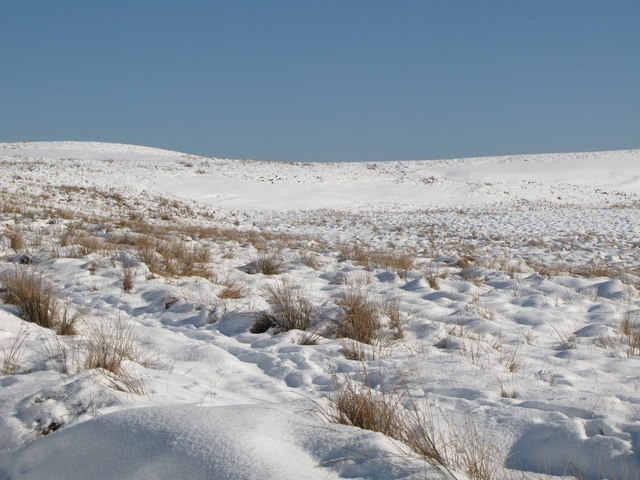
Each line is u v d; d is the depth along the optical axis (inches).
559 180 2407.7
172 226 789.2
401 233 948.0
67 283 329.4
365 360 212.8
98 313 262.5
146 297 306.2
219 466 101.4
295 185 1859.0
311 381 189.5
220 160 2546.8
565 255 641.0
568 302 340.2
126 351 194.2
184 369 193.6
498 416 149.6
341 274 397.7
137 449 110.8
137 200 1221.7
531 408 155.3
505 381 185.2
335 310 270.1
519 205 1755.7
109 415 125.2
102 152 2591.0
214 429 113.0
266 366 206.8
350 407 144.7
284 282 353.1
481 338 252.2
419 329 260.4
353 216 1369.3
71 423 135.8
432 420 147.5
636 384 186.1
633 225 1089.4
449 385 180.1
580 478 123.3
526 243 775.1
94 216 800.3
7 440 132.3
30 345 192.9
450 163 2856.8
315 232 989.2
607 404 156.2
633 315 301.6
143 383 164.9
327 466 108.4
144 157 2455.7
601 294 373.1
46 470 114.7
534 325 286.7
